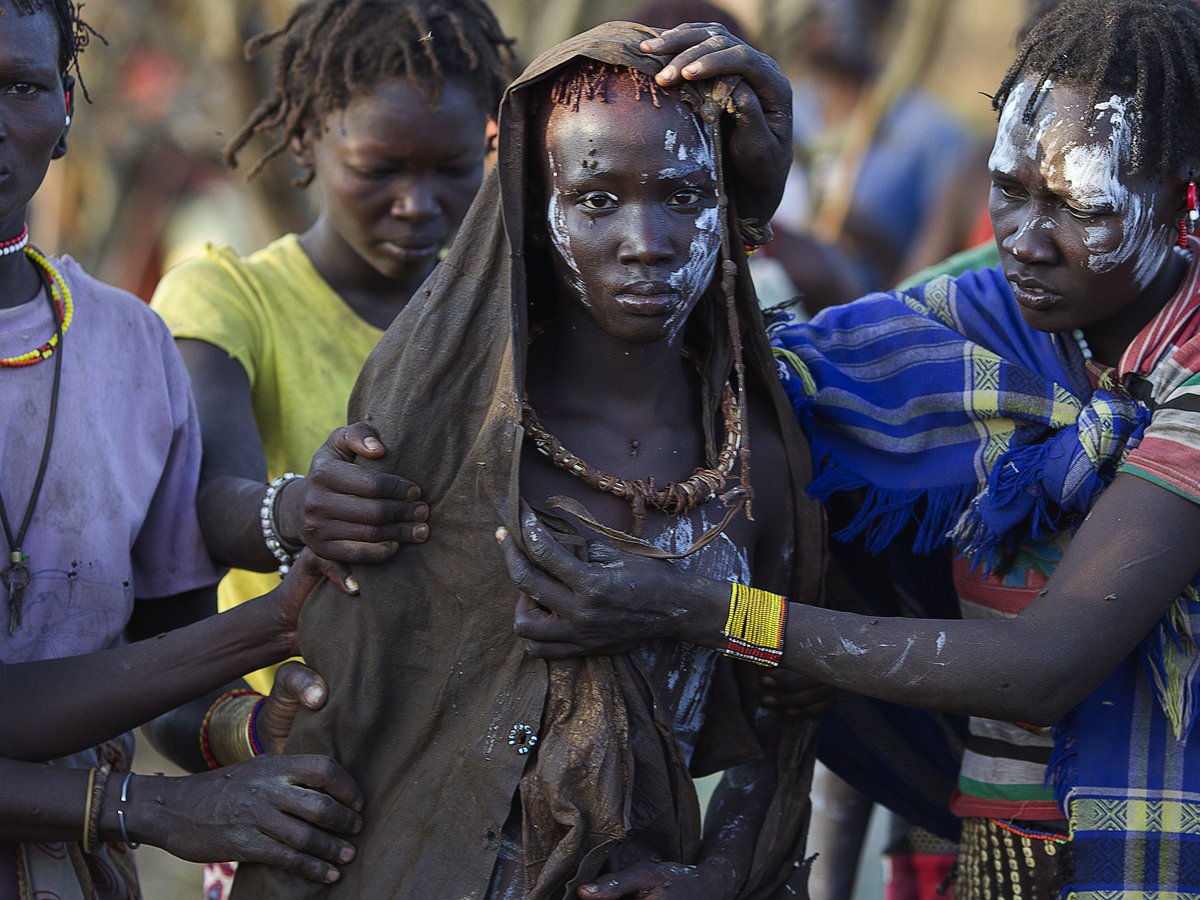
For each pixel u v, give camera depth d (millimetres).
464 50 10523
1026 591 8953
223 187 24109
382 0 10445
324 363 10875
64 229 23297
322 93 10438
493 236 7922
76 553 8641
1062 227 8148
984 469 8789
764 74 7707
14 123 8023
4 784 8125
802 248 18688
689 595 7902
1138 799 8570
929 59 23109
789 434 8633
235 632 8414
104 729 8344
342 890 8062
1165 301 8531
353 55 10281
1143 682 8641
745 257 8234
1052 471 8500
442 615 8031
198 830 8094
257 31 18328
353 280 11039
